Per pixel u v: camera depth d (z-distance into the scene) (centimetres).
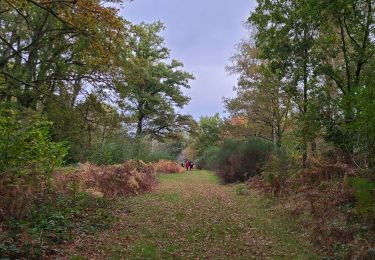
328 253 602
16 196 681
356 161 1012
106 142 2227
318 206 839
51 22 1582
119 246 644
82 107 1767
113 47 1255
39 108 1827
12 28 1742
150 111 3644
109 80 1734
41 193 811
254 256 608
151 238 719
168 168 3061
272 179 1312
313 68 1327
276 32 1417
